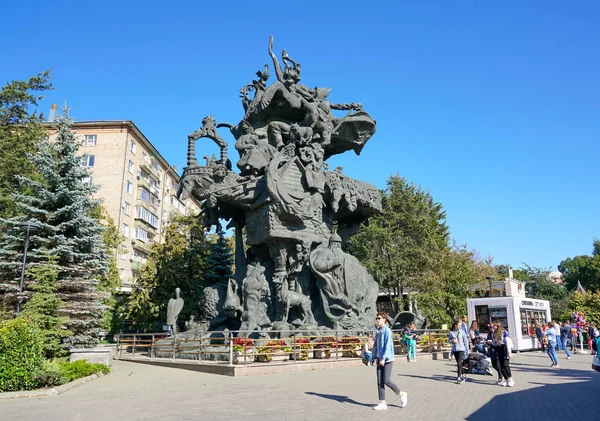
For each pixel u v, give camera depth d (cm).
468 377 1491
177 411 935
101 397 1154
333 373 1587
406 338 2091
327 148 2823
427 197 4934
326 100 2752
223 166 2369
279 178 2250
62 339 1920
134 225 5744
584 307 4144
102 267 2098
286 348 1777
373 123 2741
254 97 2600
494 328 1330
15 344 1252
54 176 2086
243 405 984
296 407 952
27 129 3072
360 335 2178
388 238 3578
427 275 3612
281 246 2295
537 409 931
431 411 906
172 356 1967
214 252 3106
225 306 2255
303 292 2333
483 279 4547
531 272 7050
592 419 829
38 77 3123
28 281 1895
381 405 920
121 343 2384
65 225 2045
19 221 1973
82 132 5581
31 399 1138
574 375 1559
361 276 2353
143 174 6134
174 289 3222
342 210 2773
